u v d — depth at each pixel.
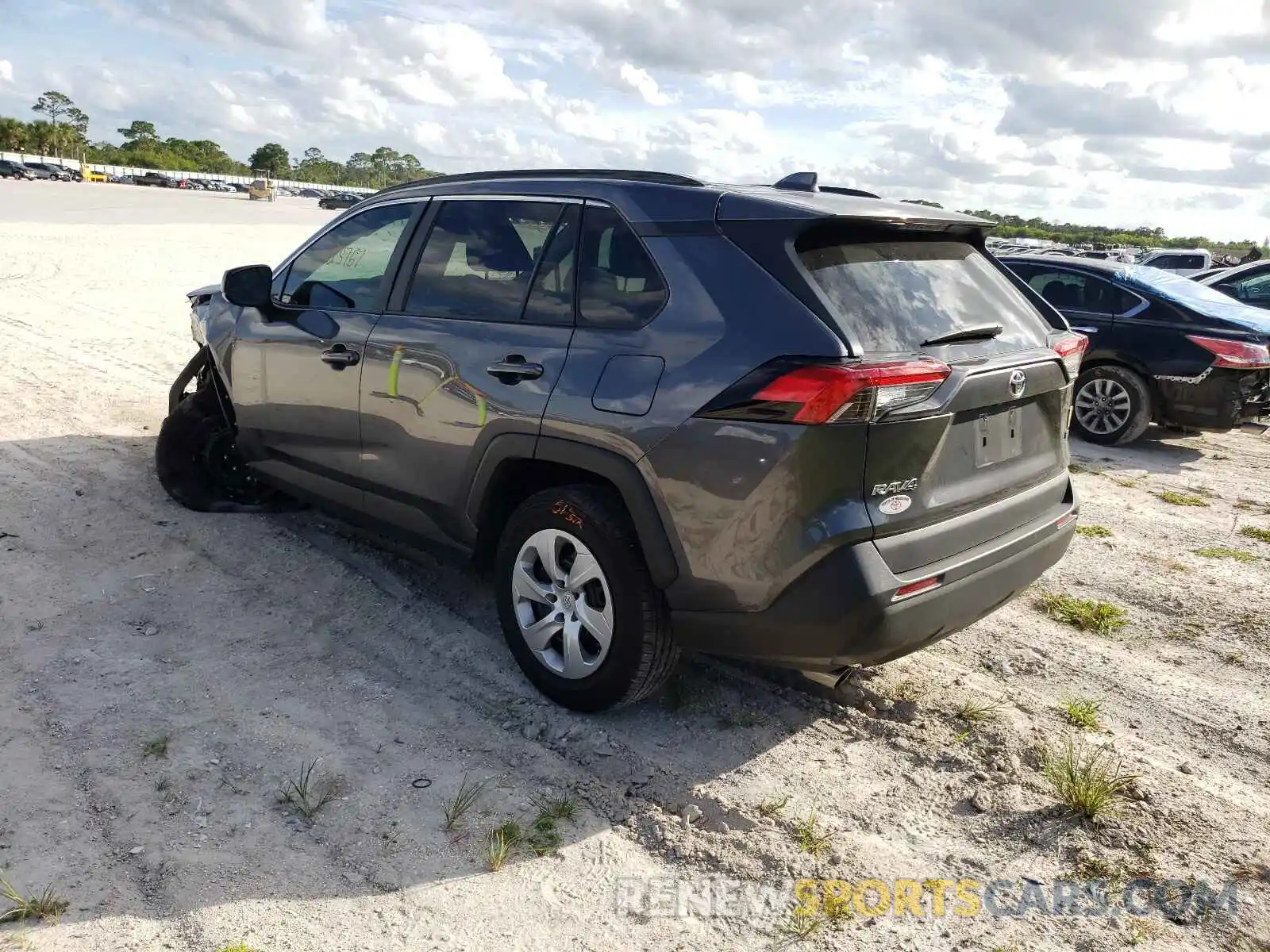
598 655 3.30
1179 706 3.72
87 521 5.04
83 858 2.61
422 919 2.49
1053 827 2.94
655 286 3.11
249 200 73.38
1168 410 7.92
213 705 3.41
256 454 4.76
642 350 3.05
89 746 3.12
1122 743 3.44
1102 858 2.81
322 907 2.51
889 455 2.74
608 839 2.84
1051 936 2.52
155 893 2.51
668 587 3.03
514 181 3.71
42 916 2.40
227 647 3.84
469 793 3.00
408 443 3.81
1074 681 3.90
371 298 4.07
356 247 4.26
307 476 4.45
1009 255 8.82
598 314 3.23
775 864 2.75
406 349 3.78
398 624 4.11
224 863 2.63
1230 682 3.93
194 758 3.09
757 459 2.76
